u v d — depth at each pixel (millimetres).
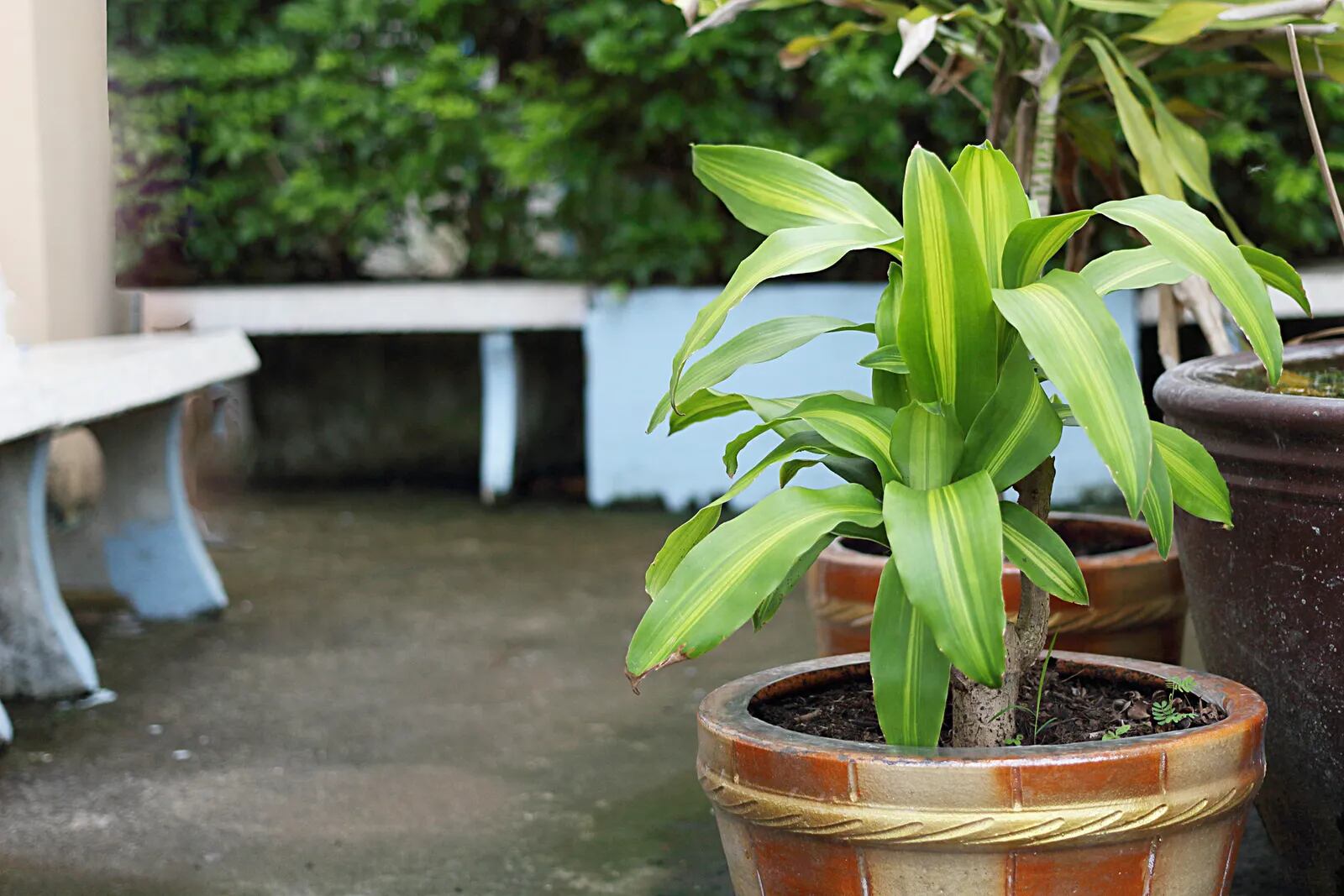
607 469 4859
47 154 3965
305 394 5582
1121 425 1192
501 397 5016
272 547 4406
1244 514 1632
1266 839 2111
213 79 5012
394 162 5133
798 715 1545
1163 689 1574
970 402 1365
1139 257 1412
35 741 2643
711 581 1279
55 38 4035
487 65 4938
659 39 4520
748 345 1502
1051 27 2287
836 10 4469
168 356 3250
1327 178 1848
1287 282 1467
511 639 3332
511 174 4836
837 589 2111
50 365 2910
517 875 2008
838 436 1387
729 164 1512
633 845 2113
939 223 1291
